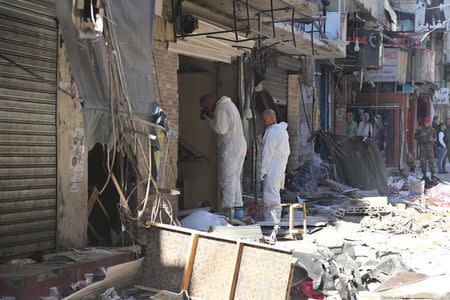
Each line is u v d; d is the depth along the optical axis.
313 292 6.75
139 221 8.12
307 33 13.26
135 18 6.72
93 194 7.98
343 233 10.93
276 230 9.55
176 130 10.13
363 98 26.20
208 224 9.54
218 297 5.89
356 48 19.69
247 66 12.93
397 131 25.86
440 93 35.47
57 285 6.09
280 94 16.58
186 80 12.91
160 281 6.23
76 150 7.39
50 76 7.00
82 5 5.68
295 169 16.27
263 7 10.26
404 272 7.09
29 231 6.75
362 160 16.50
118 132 6.46
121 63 6.40
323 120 21.31
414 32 24.67
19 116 6.60
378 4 22.08
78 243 7.46
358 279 6.96
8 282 5.71
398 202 14.64
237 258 5.86
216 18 10.89
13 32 6.49
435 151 25.30
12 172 6.52
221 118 11.11
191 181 12.55
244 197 12.95
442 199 15.59
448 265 8.28
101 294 5.89
